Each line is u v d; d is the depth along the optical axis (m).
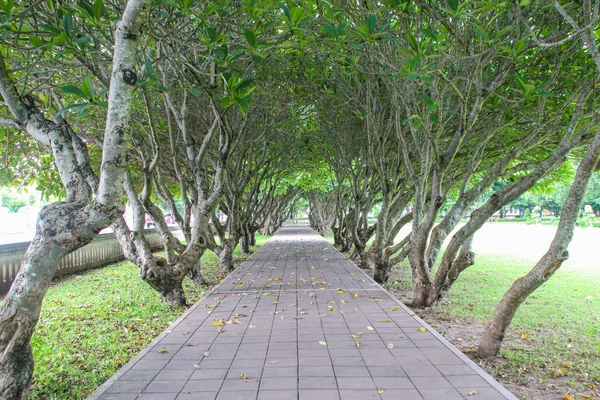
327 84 7.85
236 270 10.45
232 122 8.56
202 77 6.10
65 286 9.26
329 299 6.89
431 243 6.88
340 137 11.11
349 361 4.02
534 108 6.68
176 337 4.86
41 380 3.98
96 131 7.80
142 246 6.77
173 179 11.91
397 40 5.32
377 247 9.36
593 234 26.36
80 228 3.02
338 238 16.25
